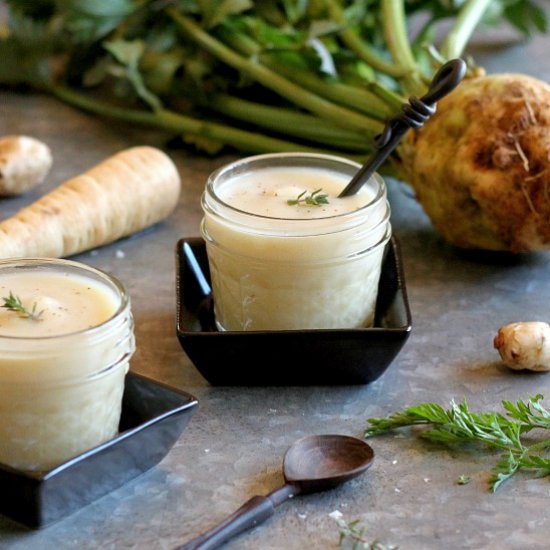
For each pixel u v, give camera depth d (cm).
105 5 99
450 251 88
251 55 97
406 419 73
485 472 72
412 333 81
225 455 73
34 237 85
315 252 75
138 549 68
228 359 75
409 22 117
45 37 104
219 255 76
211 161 98
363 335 75
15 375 67
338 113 94
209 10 98
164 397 71
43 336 68
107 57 101
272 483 71
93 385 69
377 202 76
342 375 76
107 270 86
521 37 114
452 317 82
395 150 89
